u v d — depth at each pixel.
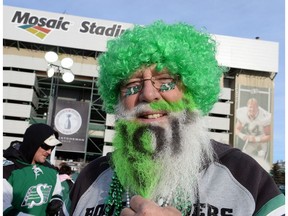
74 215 1.22
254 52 45.56
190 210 1.00
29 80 39.62
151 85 1.08
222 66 1.44
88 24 42.72
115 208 1.11
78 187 1.29
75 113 33.12
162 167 1.01
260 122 43.59
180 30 1.25
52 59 9.21
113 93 1.28
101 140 40.94
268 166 42.16
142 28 1.24
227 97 44.22
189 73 1.12
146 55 1.09
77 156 40.78
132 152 1.02
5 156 2.69
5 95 39.06
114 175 1.15
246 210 0.96
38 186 2.64
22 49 42.28
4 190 2.47
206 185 1.04
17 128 38.78
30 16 42.22
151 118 1.06
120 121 1.09
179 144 1.03
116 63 1.16
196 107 1.17
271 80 45.66
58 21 42.50
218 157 1.08
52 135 2.86
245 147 42.53
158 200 1.02
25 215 2.52
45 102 42.69
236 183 1.01
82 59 42.53
